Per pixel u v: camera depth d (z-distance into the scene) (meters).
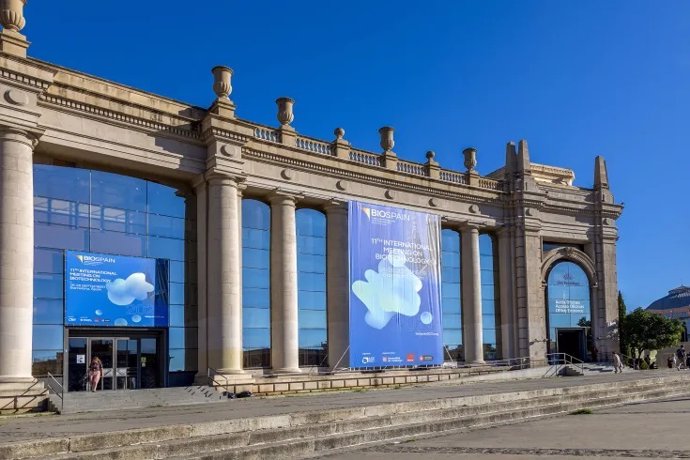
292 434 16.17
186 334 33.72
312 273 38.88
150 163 31.67
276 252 36.78
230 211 33.28
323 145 39.50
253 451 14.41
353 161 39.72
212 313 32.56
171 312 33.28
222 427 15.73
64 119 29.11
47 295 29.17
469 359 45.47
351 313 38.31
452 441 16.25
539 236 49.53
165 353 32.78
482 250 48.19
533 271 48.38
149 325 32.31
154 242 33.12
